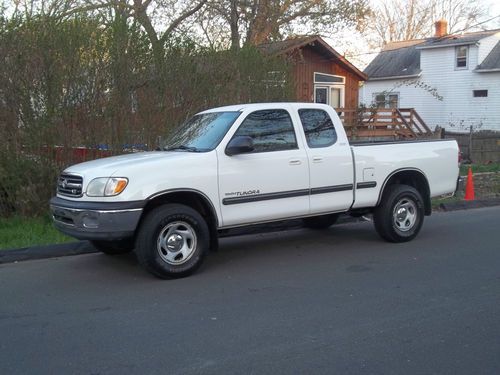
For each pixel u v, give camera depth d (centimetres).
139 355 436
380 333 473
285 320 508
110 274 679
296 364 414
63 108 923
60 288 624
